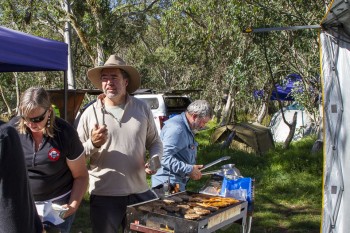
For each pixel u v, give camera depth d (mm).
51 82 21609
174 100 12719
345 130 3393
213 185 3908
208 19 13055
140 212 3049
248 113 24484
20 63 5023
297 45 10945
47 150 2963
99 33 14188
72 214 3244
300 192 7648
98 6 14422
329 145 3430
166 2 16891
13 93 22500
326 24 3467
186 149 3932
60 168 3041
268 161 9930
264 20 10578
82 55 21391
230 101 18250
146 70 29953
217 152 11117
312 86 12930
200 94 23453
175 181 3889
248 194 3689
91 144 3340
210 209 3145
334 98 3432
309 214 6617
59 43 5715
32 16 15047
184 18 14258
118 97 3564
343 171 3383
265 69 12742
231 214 3277
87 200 6668
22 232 1791
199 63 18766
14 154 1818
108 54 14852
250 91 15531
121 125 3574
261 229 5992
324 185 3445
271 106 23234
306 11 10641
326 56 3469
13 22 15047
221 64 18234
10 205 1772
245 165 9875
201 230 2859
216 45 15266
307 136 14234
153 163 3492
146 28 19031
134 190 3598
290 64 12578
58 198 3137
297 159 9578
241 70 12430
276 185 8078
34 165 2965
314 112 13586
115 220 3549
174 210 3066
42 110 2801
